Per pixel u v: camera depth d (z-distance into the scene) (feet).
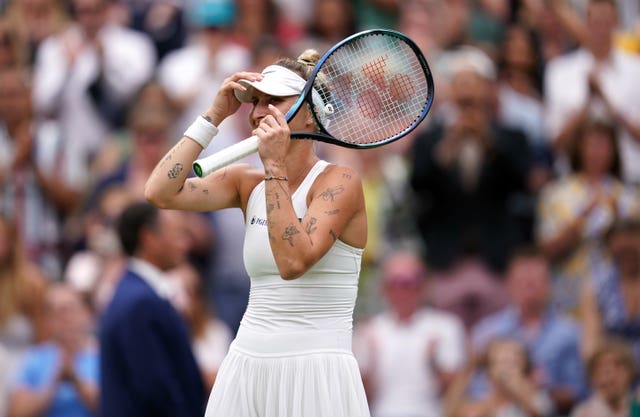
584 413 96.89
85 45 126.21
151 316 77.36
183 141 53.72
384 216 113.70
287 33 130.82
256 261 52.47
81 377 94.79
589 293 104.06
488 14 131.64
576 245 107.65
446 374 102.73
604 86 116.47
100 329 79.30
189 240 108.06
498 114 116.06
